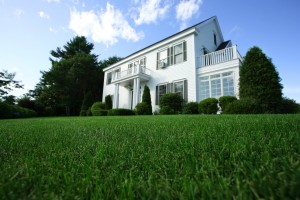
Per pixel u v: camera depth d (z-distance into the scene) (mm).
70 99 21953
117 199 477
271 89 6777
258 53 7344
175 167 643
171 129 1822
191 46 11383
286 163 544
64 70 22188
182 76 11508
